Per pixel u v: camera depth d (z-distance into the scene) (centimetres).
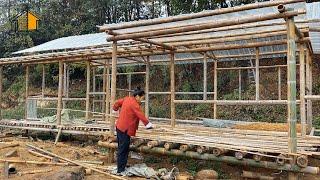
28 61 1185
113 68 755
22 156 802
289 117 541
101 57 1079
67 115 1160
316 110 1459
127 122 659
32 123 1156
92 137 1110
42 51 1400
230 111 1595
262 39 990
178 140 665
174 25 718
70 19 2509
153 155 820
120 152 658
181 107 1767
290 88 540
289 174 541
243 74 1769
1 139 1133
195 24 642
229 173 687
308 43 777
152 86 2036
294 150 537
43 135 1206
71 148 950
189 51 909
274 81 1661
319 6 927
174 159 789
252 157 577
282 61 1706
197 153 627
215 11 594
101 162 754
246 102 762
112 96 759
